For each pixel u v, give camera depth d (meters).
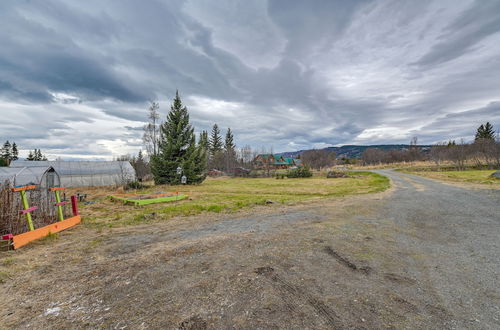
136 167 38.19
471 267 3.84
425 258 4.25
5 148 81.75
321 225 6.74
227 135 85.31
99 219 8.50
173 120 26.84
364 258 4.25
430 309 2.67
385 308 2.68
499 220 7.06
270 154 68.88
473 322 2.42
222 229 6.63
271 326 2.37
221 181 33.66
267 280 3.40
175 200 13.66
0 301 3.04
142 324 2.46
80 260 4.42
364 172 41.84
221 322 2.46
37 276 3.75
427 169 41.28
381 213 8.46
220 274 3.63
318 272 3.66
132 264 4.15
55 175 12.52
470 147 41.53
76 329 2.43
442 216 7.79
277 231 6.18
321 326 2.37
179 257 4.43
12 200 6.18
